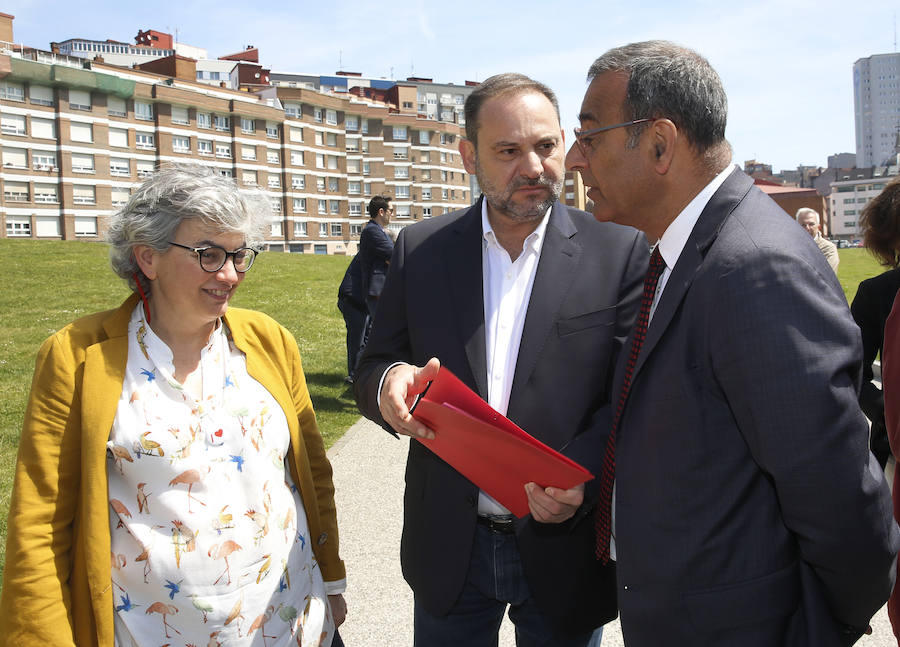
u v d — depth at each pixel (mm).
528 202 1980
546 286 2014
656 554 1499
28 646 1512
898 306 2168
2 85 53031
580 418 1975
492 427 1523
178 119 63312
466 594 2080
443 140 90125
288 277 20438
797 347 1312
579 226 2148
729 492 1456
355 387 2205
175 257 1655
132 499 1638
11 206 53594
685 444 1469
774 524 1459
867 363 2816
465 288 2074
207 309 1705
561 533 1968
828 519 1322
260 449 1775
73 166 56594
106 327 1700
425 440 1799
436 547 2037
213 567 1646
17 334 11094
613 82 1571
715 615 1447
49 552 1562
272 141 71312
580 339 1986
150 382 1683
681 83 1489
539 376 1967
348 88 100125
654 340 1514
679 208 1579
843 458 1301
